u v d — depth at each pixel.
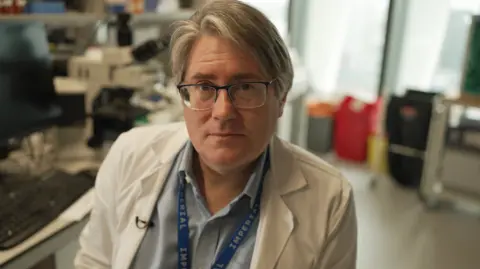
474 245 2.93
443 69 4.17
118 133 1.95
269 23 0.93
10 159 1.78
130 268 1.11
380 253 2.81
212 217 1.05
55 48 2.31
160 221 1.11
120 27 2.30
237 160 0.96
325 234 1.08
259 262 1.02
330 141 4.50
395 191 3.72
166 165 1.15
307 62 4.82
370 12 4.39
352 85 4.70
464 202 3.48
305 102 4.27
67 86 1.97
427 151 3.40
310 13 4.68
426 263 2.71
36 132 1.77
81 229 1.46
